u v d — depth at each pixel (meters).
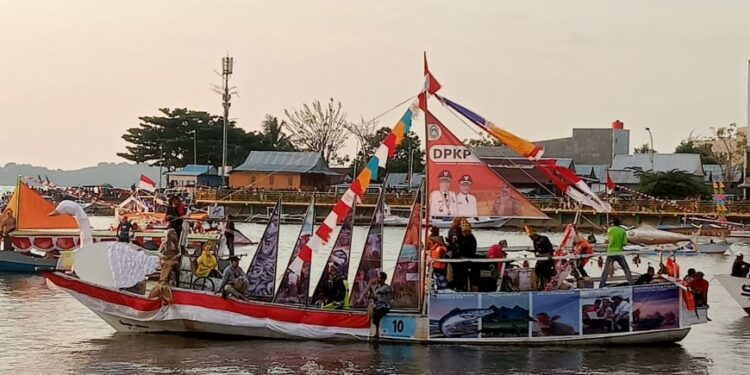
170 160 146.38
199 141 146.00
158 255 26.77
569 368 22.94
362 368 22.48
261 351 24.30
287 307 25.38
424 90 25.78
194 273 26.45
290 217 98.81
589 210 89.56
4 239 44.94
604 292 25.30
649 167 127.38
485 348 24.80
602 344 25.39
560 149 144.25
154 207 75.94
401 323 25.14
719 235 73.75
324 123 147.12
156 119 147.50
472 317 24.97
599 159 142.12
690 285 27.34
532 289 25.80
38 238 45.47
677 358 24.53
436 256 25.17
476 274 25.58
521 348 24.91
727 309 35.72
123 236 44.03
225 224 44.91
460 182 25.56
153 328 26.25
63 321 29.28
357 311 25.36
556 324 25.11
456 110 25.88
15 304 33.09
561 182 26.55
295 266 26.03
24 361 23.19
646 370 23.00
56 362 23.06
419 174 128.25
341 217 25.50
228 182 125.75
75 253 26.02
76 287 25.81
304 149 147.50
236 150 146.50
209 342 25.39
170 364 22.83
